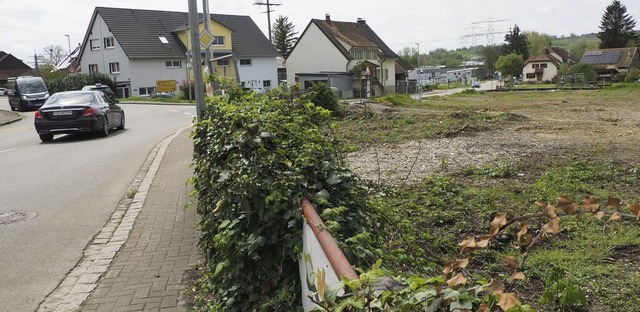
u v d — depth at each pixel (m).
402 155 12.27
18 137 20.88
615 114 24.83
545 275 4.83
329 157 4.25
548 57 101.44
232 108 5.61
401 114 23.73
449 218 6.67
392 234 4.91
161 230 7.35
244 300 3.97
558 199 1.96
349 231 3.43
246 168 4.10
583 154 11.60
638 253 5.35
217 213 4.26
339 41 68.75
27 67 97.06
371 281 2.00
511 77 91.69
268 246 3.74
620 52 97.44
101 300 5.19
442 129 16.89
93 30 63.47
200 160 5.93
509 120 20.42
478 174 9.66
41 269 6.16
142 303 5.06
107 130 19.94
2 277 5.95
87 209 8.78
